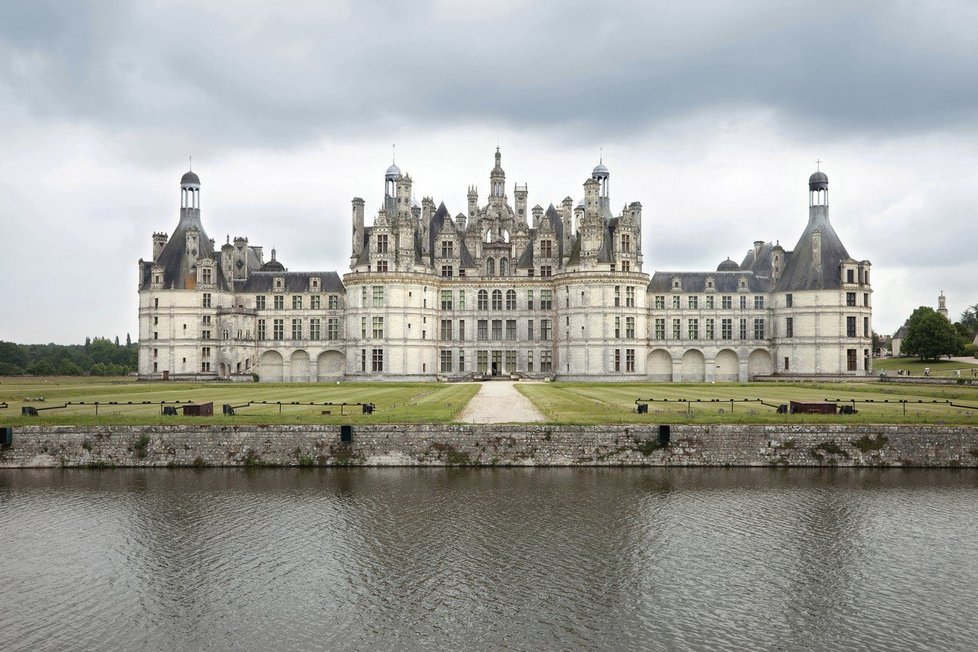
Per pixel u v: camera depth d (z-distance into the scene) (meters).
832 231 132.25
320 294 138.12
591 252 127.50
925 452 52.75
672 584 32.03
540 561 34.47
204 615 29.64
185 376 131.25
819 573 33.19
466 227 148.62
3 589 32.25
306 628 28.48
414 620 28.97
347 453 53.66
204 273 133.50
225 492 46.56
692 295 136.25
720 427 53.44
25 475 51.66
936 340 155.00
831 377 127.44
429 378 131.75
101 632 28.36
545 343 135.88
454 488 46.97
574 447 53.34
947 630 28.14
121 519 41.22
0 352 197.38
